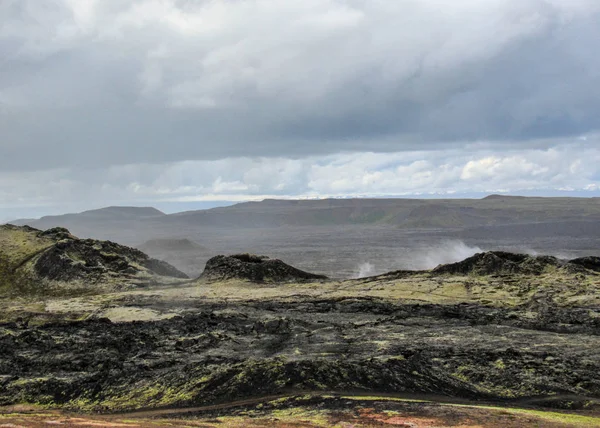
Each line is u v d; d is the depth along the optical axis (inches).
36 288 7780.5
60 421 2564.0
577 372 3356.3
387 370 3346.5
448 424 2374.5
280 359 3580.2
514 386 3216.0
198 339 4375.0
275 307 6008.9
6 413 2977.4
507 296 5920.3
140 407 3034.0
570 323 4756.4
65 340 4429.1
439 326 4815.5
